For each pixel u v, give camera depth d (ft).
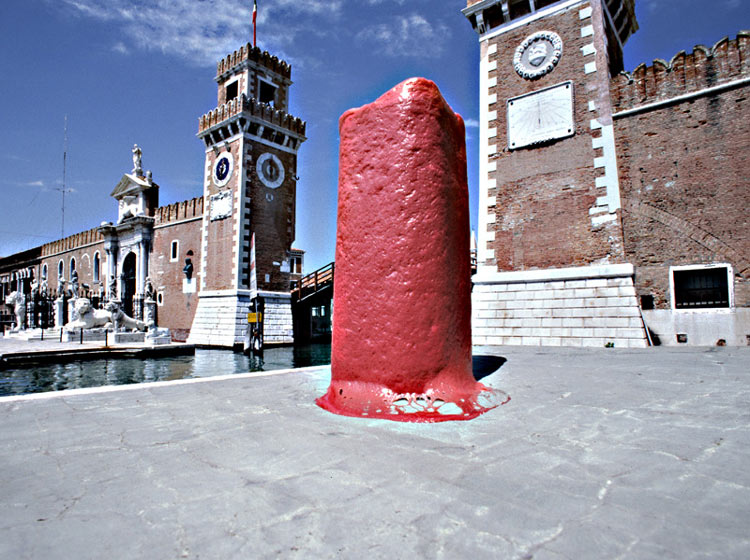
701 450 8.80
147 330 81.25
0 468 8.35
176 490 7.28
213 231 100.94
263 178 98.99
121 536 5.82
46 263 183.11
